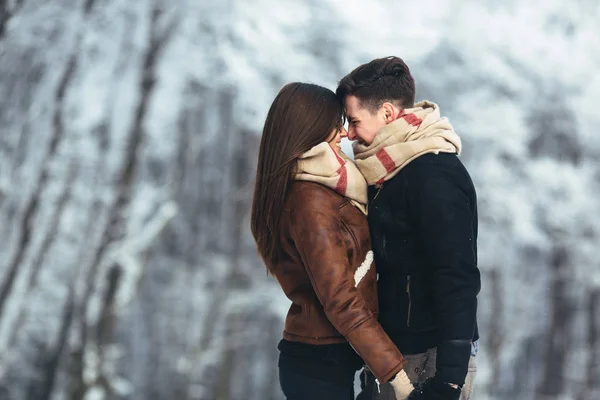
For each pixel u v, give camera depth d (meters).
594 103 17.73
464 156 17.00
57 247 13.33
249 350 20.53
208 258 20.23
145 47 14.08
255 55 15.33
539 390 19.72
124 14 13.98
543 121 17.62
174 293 19.94
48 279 13.23
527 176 17.11
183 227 19.95
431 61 17.31
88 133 13.59
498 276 18.00
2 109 13.41
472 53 17.36
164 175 15.97
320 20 16.58
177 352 19.94
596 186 17.47
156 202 15.35
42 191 13.31
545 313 18.73
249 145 17.33
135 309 19.83
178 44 14.36
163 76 14.22
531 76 17.62
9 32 13.44
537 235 17.08
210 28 14.80
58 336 13.13
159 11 14.23
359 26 17.39
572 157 17.77
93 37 13.70
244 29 15.23
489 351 18.62
